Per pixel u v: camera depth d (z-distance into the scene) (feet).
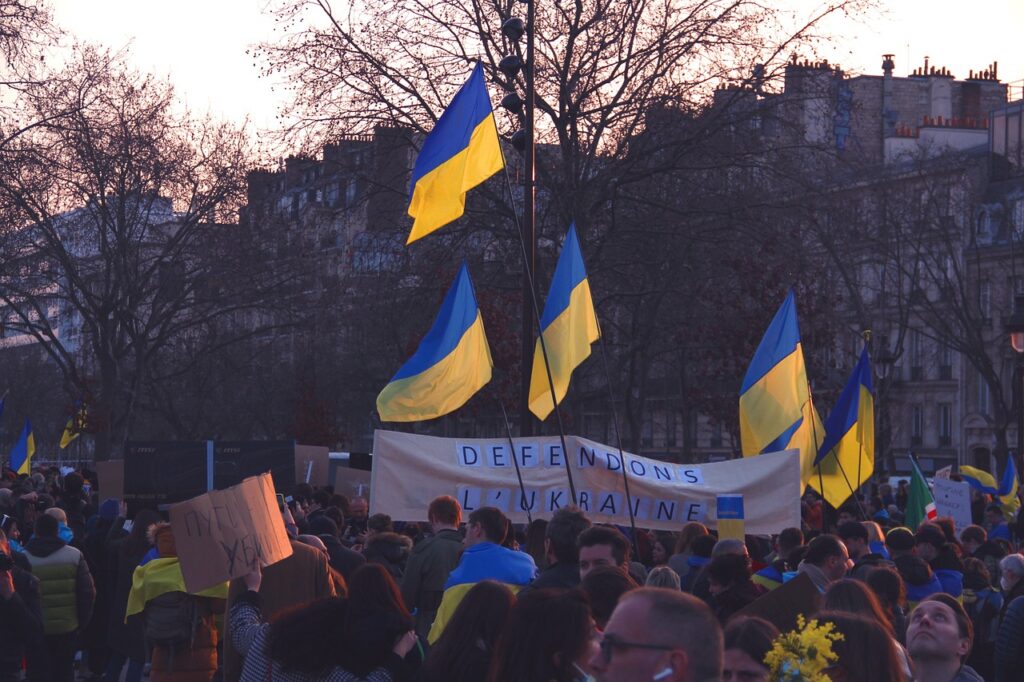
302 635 36.94
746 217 163.63
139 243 267.59
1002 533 106.11
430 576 57.98
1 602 63.62
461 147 77.97
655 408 341.21
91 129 233.35
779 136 172.55
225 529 43.83
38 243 260.83
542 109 164.66
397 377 77.51
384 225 169.07
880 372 203.41
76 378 264.52
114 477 110.11
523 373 93.09
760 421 85.66
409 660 38.60
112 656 79.10
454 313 77.82
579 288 80.02
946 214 314.14
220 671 66.23
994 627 59.82
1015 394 301.02
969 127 393.09
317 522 70.74
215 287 267.80
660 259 168.96
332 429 239.30
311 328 238.48
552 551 45.16
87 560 88.22
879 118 396.57
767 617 39.29
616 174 164.76
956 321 348.59
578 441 72.18
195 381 330.34
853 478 94.27
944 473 106.83
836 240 285.02
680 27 163.22
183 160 251.39
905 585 56.65
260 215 261.44
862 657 31.96
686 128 163.73
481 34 160.97
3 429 464.65
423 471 71.15
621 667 22.62
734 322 168.86
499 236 162.09
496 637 34.35
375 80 163.94
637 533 77.71
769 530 74.38
